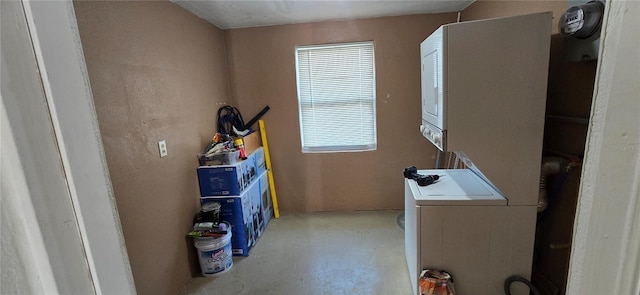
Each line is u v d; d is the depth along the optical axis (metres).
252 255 2.56
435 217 1.64
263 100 3.16
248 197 2.62
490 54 1.40
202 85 2.58
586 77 1.36
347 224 3.04
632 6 0.36
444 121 1.47
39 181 0.38
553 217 1.62
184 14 2.31
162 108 2.01
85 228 0.44
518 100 1.42
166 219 2.02
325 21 2.95
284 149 3.26
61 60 0.41
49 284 0.40
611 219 0.42
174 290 2.08
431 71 1.68
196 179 2.43
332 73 3.10
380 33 2.92
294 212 3.40
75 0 1.38
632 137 0.38
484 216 1.59
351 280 2.15
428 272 1.67
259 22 2.88
